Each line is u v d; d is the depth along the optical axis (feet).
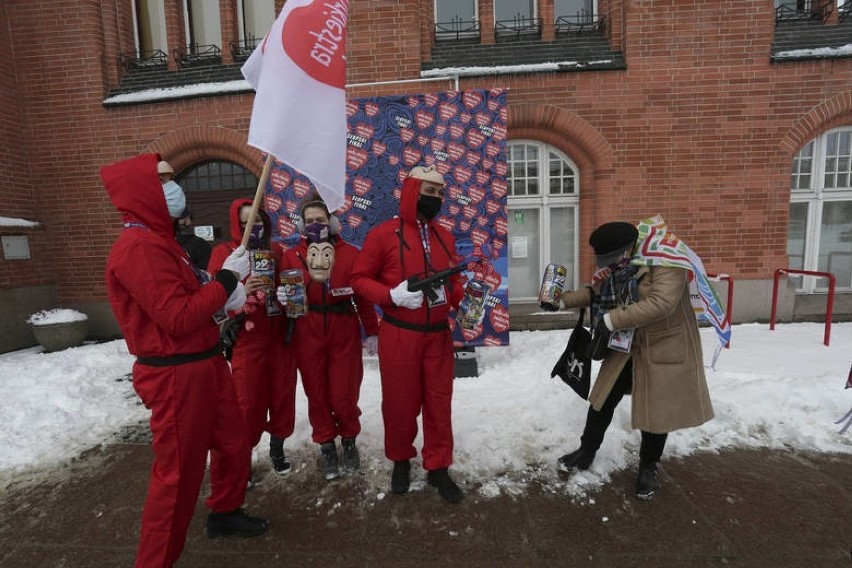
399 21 19.71
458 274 9.25
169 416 6.20
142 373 6.22
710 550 7.29
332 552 7.44
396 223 8.64
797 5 21.59
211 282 6.38
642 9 19.25
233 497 7.60
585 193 20.63
